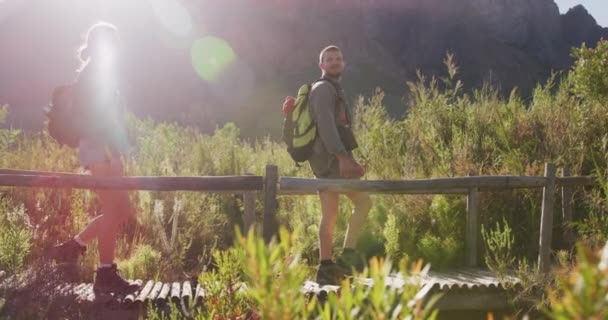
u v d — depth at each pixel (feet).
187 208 24.11
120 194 15.56
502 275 16.49
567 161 24.75
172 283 16.42
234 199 27.40
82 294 13.92
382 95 32.22
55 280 12.59
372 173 26.50
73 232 20.65
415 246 21.30
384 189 17.66
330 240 16.52
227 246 23.72
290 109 17.26
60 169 29.94
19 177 15.55
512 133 27.45
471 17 356.18
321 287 15.49
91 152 15.40
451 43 338.54
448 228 22.15
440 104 29.94
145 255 18.57
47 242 17.52
